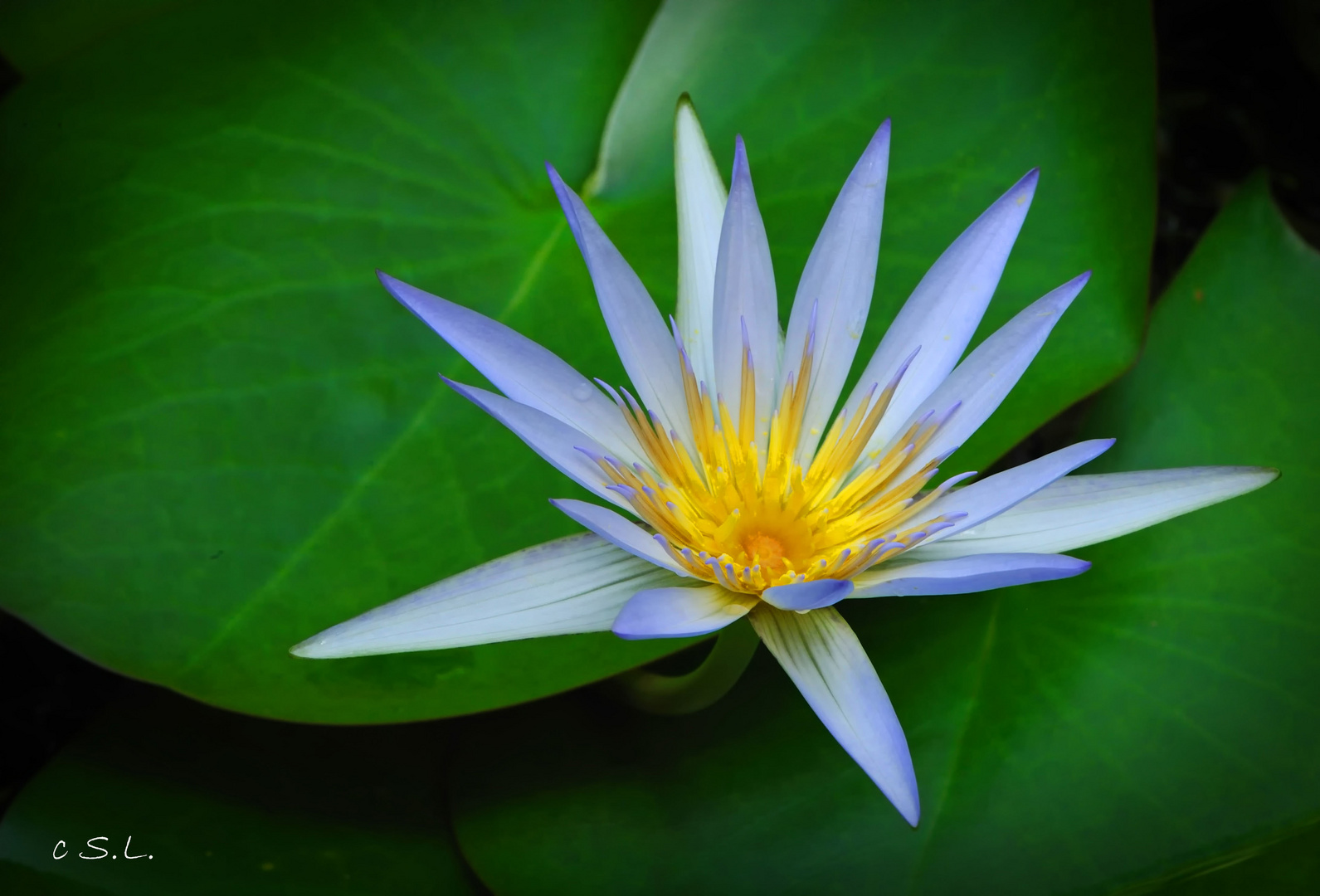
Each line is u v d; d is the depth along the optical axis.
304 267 0.68
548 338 0.67
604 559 0.62
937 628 0.66
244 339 0.67
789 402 0.64
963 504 0.62
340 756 0.66
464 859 0.65
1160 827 0.64
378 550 0.65
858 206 0.64
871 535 0.63
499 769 0.65
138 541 0.65
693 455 0.64
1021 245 0.68
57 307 0.67
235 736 0.66
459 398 0.67
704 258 0.65
